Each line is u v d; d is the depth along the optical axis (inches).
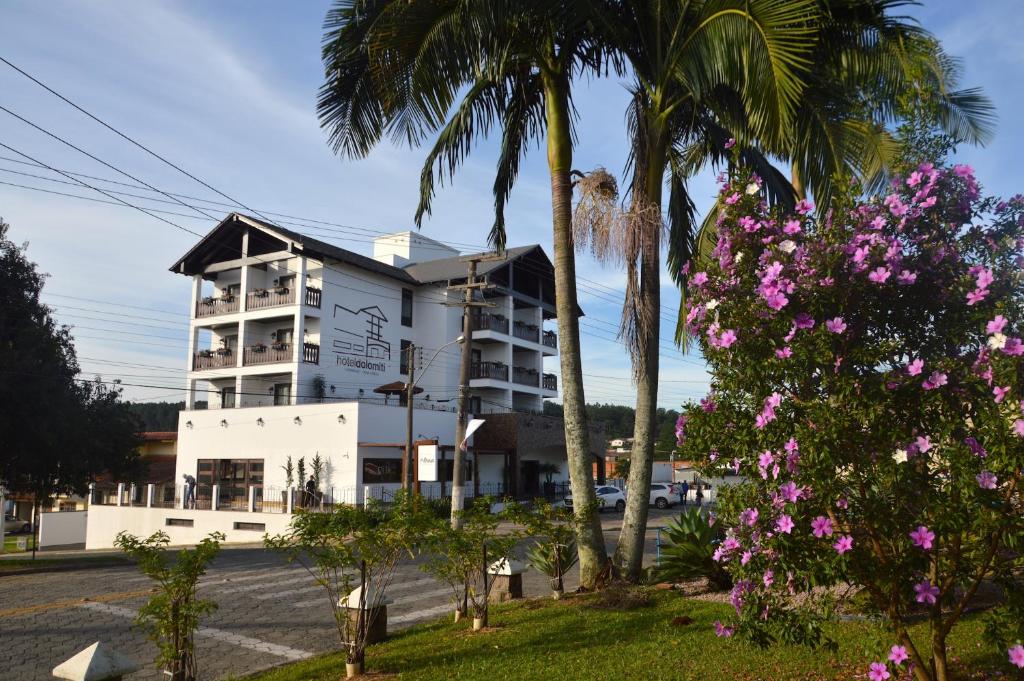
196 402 1488.7
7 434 722.8
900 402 145.6
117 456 962.1
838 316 156.0
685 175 490.6
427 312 1528.1
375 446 1159.0
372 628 310.5
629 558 397.1
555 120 416.8
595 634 286.8
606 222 392.5
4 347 714.2
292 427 1194.6
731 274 175.6
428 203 450.9
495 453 1387.8
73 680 188.1
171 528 1168.2
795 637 156.1
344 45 390.0
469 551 315.9
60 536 1339.8
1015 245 158.9
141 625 231.9
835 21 366.3
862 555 146.7
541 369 1695.4
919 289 160.1
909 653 155.5
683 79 356.8
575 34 424.8
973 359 149.5
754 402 160.9
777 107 306.0
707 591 366.0
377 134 421.4
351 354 1373.0
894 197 165.5
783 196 443.5
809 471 141.1
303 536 252.2
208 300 1403.8
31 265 777.6
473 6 341.1
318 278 1334.9
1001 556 149.3
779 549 147.3
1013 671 196.2
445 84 367.6
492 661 257.3
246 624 378.3
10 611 423.8
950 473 136.9
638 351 399.9
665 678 221.5
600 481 1553.9
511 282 1589.6
